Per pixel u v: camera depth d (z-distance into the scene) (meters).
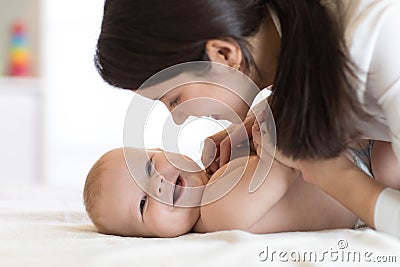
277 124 1.10
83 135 3.71
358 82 1.08
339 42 1.07
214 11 1.07
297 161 1.15
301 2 1.09
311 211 1.23
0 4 3.74
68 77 3.68
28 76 3.72
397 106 1.07
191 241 1.06
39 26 3.73
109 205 1.33
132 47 1.08
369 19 1.07
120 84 1.12
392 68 1.07
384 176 1.28
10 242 1.14
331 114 1.06
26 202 1.82
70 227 1.40
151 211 1.30
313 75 1.07
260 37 1.12
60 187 2.29
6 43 3.74
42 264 0.92
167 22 1.07
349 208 1.13
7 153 3.54
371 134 1.19
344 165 1.13
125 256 0.94
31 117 3.57
